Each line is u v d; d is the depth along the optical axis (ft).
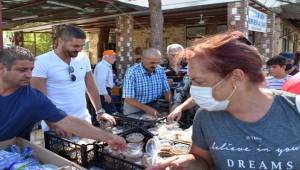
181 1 24.52
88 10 26.45
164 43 39.65
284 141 3.48
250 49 3.63
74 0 21.62
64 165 4.99
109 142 6.02
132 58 28.50
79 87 9.70
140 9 25.34
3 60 5.80
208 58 3.56
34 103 6.01
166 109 11.12
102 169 6.25
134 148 6.19
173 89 13.78
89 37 47.60
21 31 49.14
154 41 18.79
